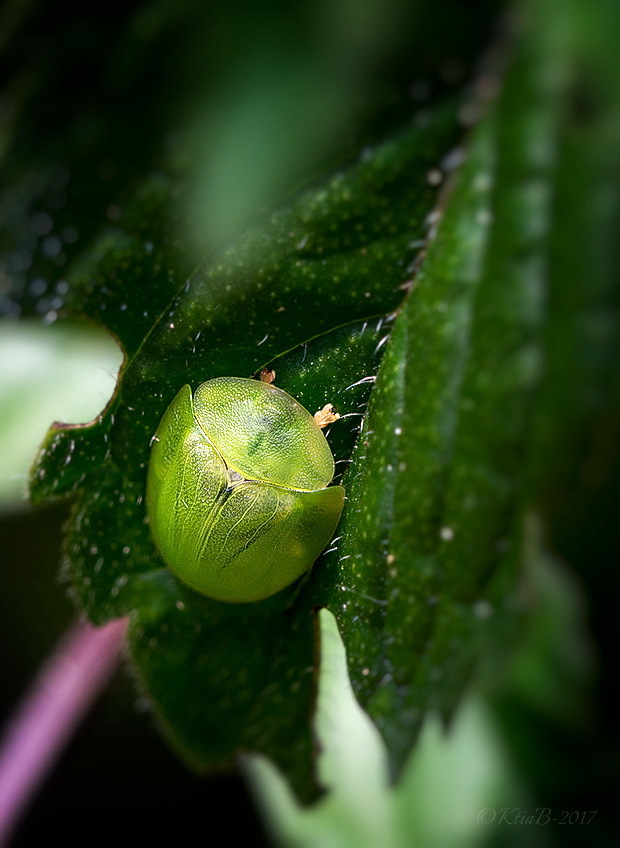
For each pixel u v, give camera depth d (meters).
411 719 0.05
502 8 0.05
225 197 0.05
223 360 0.05
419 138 0.05
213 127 0.05
